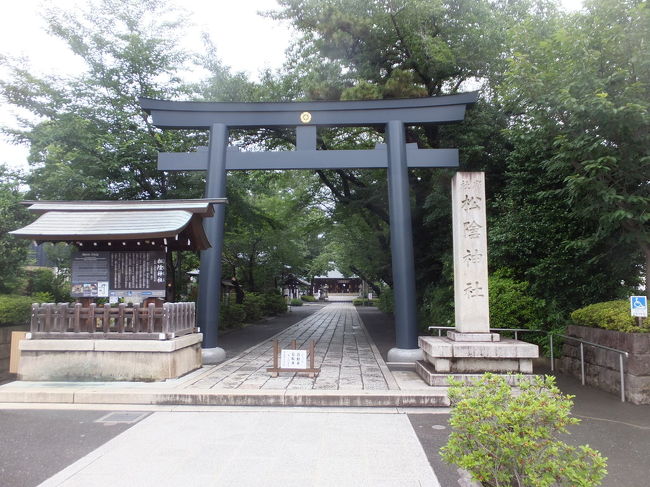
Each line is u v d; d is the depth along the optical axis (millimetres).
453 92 15672
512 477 3252
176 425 6125
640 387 7258
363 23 13492
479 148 12820
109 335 8312
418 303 17031
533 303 10883
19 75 12969
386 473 4543
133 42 13562
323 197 21625
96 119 13484
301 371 8820
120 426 6098
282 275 34125
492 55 13586
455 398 3820
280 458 4922
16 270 11594
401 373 9250
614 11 7984
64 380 8195
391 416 6602
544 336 10680
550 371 10164
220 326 19406
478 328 8688
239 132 16062
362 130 17422
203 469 4617
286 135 16406
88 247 9406
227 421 6305
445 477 4449
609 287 10078
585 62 7938
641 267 9766
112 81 13672
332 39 14164
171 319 8586
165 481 4336
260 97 15117
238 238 22734
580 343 9070
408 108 11438
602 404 7293
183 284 18141
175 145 14219
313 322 25297
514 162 11711
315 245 38344
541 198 10844
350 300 70562
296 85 15523
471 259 8875
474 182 9094
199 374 8984
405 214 11070
